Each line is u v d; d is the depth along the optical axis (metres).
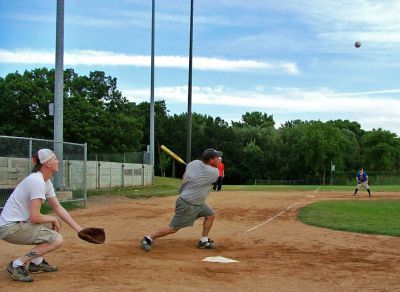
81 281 5.75
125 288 5.42
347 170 78.31
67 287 5.48
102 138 47.62
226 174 76.25
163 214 13.98
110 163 27.44
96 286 5.51
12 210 5.86
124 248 8.16
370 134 75.62
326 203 16.89
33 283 5.68
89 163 25.12
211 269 6.55
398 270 6.76
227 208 15.56
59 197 15.85
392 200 19.06
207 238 8.55
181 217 8.10
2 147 14.77
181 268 6.55
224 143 76.62
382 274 6.48
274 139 78.69
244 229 10.97
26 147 15.65
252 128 84.31
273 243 9.08
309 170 76.31
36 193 5.80
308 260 7.44
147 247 7.99
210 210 8.43
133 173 30.50
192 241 9.21
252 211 14.72
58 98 17.64
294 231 10.69
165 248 8.39
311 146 71.06
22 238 5.88
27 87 43.44
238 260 7.39
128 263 6.82
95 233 6.12
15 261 5.83
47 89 44.31
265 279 6.06
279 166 77.06
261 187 31.84
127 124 50.00
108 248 8.09
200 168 8.17
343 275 6.39
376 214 13.98
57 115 17.62
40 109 43.06
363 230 10.73
